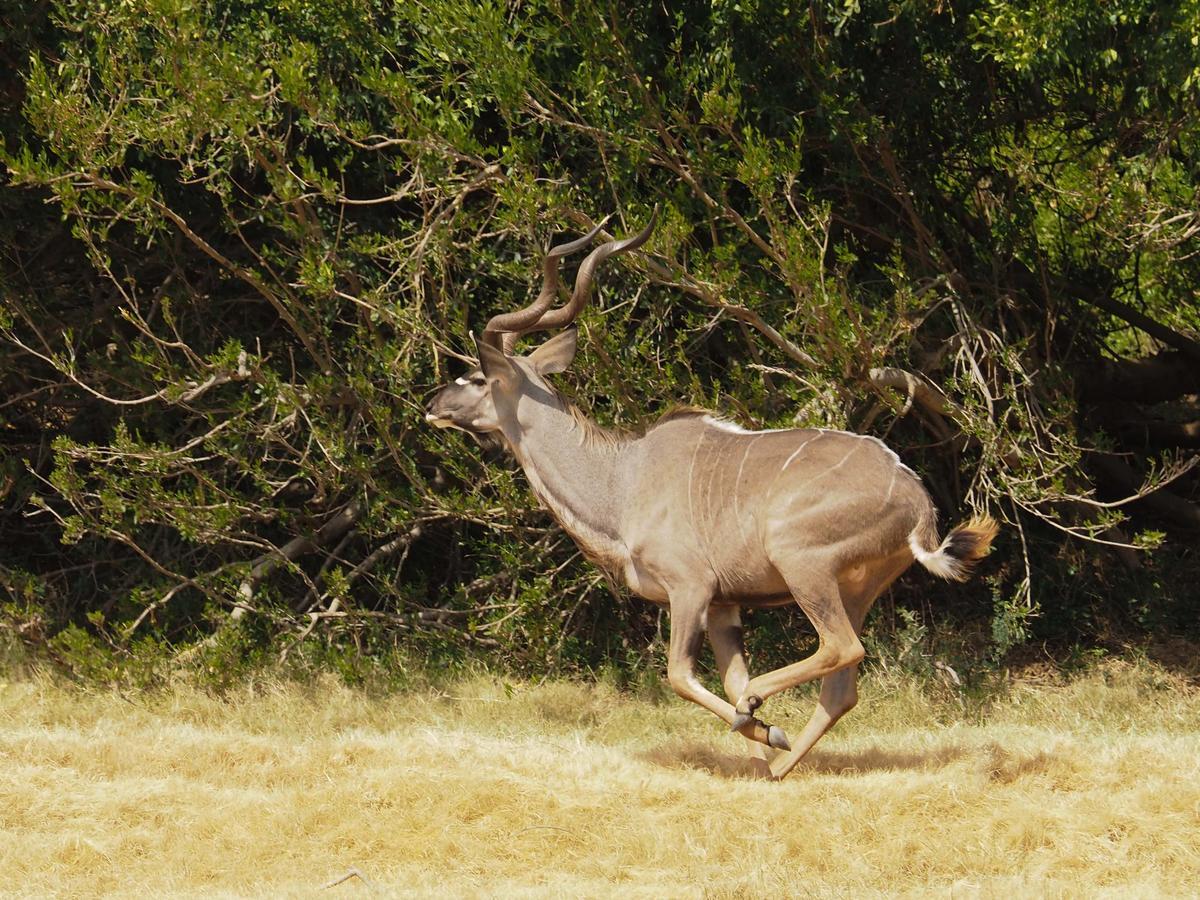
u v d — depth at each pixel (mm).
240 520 26672
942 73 25109
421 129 22219
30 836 16750
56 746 19734
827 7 22875
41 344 28469
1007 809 17031
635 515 19156
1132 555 28828
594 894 14914
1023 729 21719
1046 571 29078
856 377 23141
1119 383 30172
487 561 27828
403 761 19344
